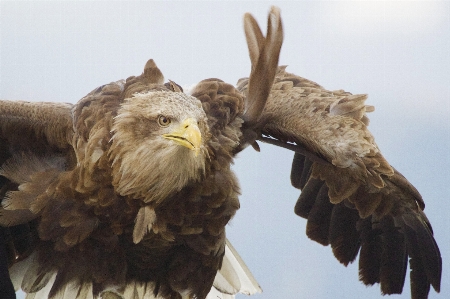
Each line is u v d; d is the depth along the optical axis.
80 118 10.45
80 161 10.28
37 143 10.78
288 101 11.80
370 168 11.39
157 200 10.30
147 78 10.81
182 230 10.62
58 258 10.62
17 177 10.74
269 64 10.80
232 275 12.13
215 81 11.08
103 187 10.26
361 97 11.70
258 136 11.76
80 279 10.66
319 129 11.46
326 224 12.68
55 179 10.48
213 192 10.51
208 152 10.35
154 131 9.89
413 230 12.40
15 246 11.16
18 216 10.58
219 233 10.76
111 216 10.38
